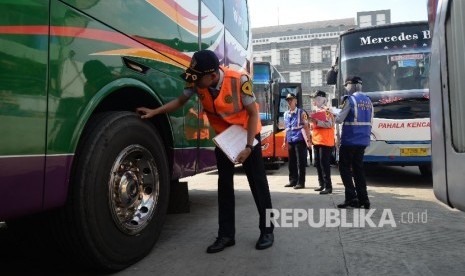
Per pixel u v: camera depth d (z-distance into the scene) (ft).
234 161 10.17
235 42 19.88
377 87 25.05
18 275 9.02
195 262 9.87
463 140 7.02
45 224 8.52
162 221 10.90
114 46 8.91
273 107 33.91
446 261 9.91
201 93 10.49
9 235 11.85
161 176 10.84
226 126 10.91
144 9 10.36
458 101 7.15
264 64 34.37
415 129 23.53
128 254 9.38
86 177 8.23
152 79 10.58
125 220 9.41
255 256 10.32
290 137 23.47
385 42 25.94
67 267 9.50
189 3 13.53
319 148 21.27
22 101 6.55
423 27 25.76
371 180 26.71
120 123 9.20
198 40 14.26
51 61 7.10
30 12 6.69
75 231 8.25
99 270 9.09
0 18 6.21
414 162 23.63
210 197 20.30
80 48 7.82
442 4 7.75
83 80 7.88
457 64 7.17
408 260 9.98
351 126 16.48
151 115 10.27
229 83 10.44
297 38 138.00
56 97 7.22
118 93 9.84
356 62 26.20
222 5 17.60
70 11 7.57
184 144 12.75
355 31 26.81
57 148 7.27
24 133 6.60
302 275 8.96
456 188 7.23
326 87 134.92
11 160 6.39
